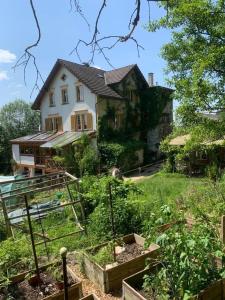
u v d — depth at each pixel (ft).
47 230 25.81
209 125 43.70
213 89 41.19
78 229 24.63
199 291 10.68
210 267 11.37
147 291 12.21
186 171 65.36
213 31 42.06
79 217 28.09
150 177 66.28
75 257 17.98
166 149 64.64
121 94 84.38
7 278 13.48
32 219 25.68
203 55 42.52
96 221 22.34
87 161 72.02
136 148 80.28
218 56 39.42
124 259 16.02
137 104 89.86
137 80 89.92
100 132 77.46
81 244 20.66
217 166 58.80
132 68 86.07
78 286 12.92
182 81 43.34
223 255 11.03
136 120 89.51
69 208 29.73
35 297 12.92
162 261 12.04
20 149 89.25
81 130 80.94
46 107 90.33
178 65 47.52
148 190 41.88
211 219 19.52
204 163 63.36
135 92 89.35
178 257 10.80
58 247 20.39
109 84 83.71
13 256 17.71
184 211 21.50
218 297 11.14
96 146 77.00
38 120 126.11
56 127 88.28
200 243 10.86
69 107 83.71
